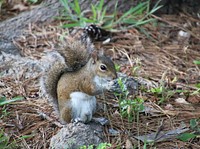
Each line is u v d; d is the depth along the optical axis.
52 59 9.62
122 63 11.89
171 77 11.38
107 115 9.91
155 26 13.39
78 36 12.77
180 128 9.52
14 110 10.12
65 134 8.84
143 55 12.24
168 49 12.52
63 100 9.29
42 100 10.45
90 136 8.88
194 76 11.45
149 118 9.88
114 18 13.52
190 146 9.09
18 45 12.54
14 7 14.24
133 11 13.60
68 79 9.27
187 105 10.34
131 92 10.66
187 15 13.91
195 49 12.59
